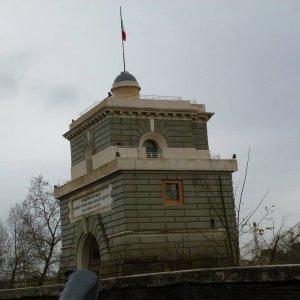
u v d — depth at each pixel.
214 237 54.94
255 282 9.97
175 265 51.56
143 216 53.25
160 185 54.81
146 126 57.84
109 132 56.50
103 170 55.50
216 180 57.31
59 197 65.19
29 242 84.69
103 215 56.25
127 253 51.72
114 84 62.00
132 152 56.47
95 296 2.64
